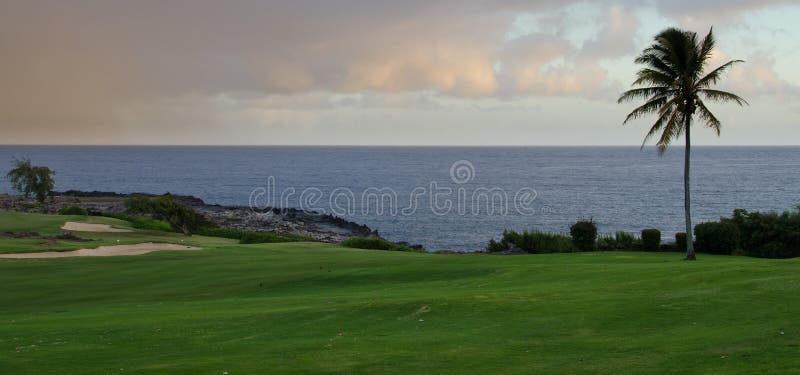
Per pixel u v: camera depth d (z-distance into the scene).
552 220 95.50
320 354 14.12
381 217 102.50
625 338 14.43
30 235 46.19
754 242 39.06
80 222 57.19
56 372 12.98
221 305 22.31
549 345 14.18
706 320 15.35
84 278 30.02
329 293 25.38
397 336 15.73
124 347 15.34
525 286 23.09
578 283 22.62
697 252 39.31
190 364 13.45
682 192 138.88
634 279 22.19
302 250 42.09
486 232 84.56
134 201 71.19
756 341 13.32
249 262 34.84
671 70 33.97
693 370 11.79
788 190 138.75
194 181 195.50
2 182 189.12
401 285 26.64
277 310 19.95
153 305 23.19
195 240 53.31
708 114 33.81
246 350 14.77
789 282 18.38
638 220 93.12
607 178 192.38
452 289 24.09
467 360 13.23
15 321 19.42
